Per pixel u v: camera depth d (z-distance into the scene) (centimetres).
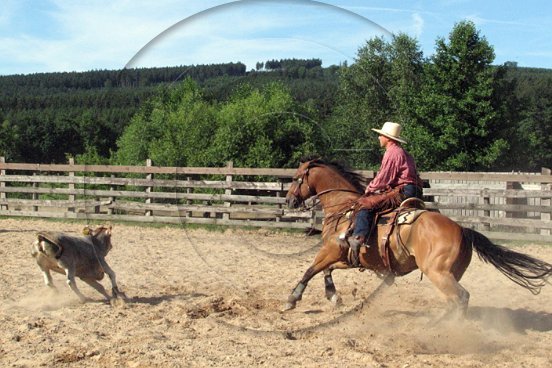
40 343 560
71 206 1653
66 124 5962
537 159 4419
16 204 1705
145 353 528
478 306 736
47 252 695
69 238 707
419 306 733
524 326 638
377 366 497
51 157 5884
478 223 1335
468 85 2803
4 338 573
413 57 2361
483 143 2870
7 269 945
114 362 507
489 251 583
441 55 2817
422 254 583
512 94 3203
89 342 561
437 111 2802
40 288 809
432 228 583
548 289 845
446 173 1375
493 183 1712
